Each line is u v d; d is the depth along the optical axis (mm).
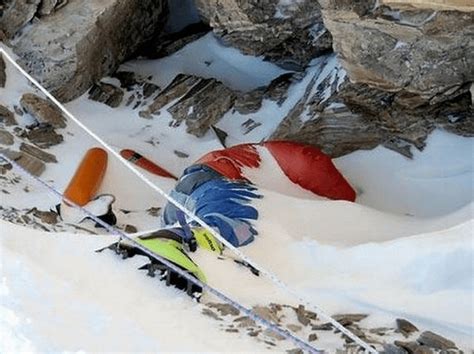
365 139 6152
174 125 6883
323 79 6562
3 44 6645
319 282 3777
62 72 6695
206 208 4703
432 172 5836
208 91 7066
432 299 3549
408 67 5430
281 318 3367
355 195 5836
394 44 5340
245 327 3109
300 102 6562
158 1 7562
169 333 2881
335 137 6238
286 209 4801
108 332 2799
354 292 3625
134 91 7207
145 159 6316
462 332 3357
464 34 5055
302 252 4258
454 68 5355
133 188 6031
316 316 3441
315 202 4973
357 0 5035
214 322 3105
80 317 2879
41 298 2963
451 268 3604
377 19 5066
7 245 3496
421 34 5090
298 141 6305
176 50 7734
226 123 6906
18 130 6285
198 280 3322
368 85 5789
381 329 3371
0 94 6465
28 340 2664
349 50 5492
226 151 5719
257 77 7406
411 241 3773
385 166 6012
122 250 3520
